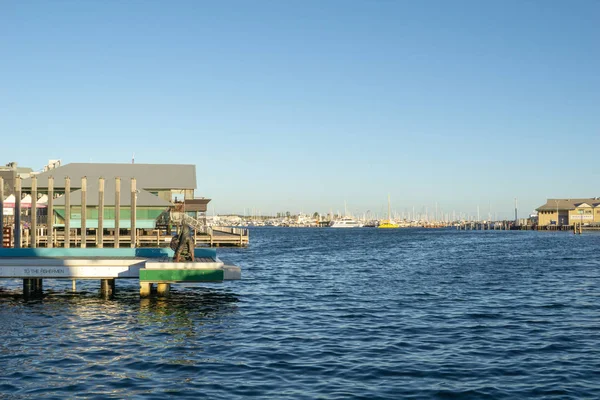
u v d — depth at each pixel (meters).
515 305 31.00
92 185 81.12
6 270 32.31
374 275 48.78
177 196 101.94
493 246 106.31
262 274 49.19
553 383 16.59
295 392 15.72
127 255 37.75
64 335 23.03
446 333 23.47
